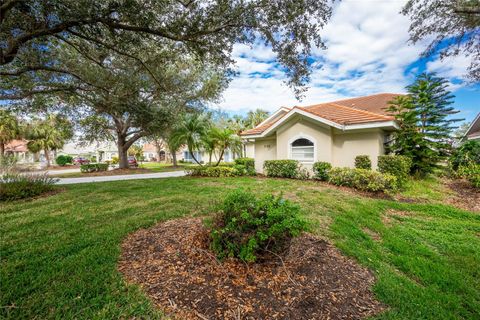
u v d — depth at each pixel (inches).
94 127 714.8
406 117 382.6
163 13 200.5
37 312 81.0
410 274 120.6
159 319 77.4
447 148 428.5
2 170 324.2
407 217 214.7
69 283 97.3
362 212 215.3
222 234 114.2
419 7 288.4
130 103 345.1
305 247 128.8
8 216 196.2
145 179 476.4
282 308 82.2
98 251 127.7
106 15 181.2
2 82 313.1
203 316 78.4
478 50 303.0
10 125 1062.4
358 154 380.5
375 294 94.9
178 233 151.6
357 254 129.2
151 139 964.6
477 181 329.1
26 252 126.6
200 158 1519.4
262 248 109.2
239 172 482.3
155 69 318.3
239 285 94.5
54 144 1284.4
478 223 201.6
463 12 270.2
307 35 209.2
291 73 239.1
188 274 102.6
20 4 175.8
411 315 84.9
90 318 78.3
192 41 221.0
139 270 107.5
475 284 113.7
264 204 114.2
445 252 148.6
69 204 240.4
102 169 878.4
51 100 420.5
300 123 423.8
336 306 84.8
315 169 388.8
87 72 329.1
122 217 193.3
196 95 722.8
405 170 337.4
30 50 256.2
